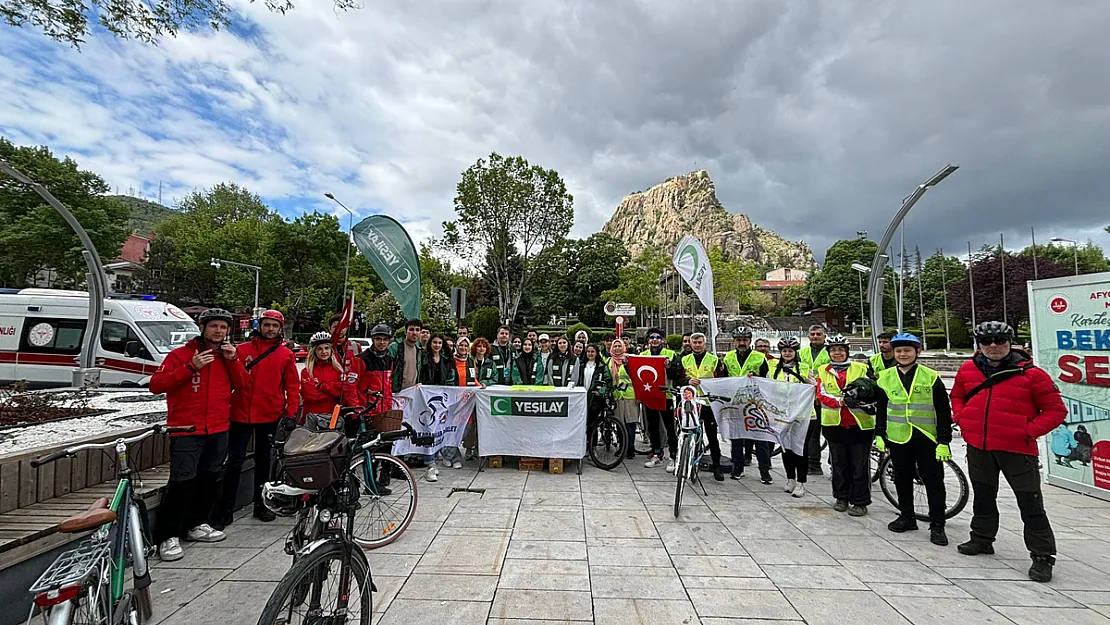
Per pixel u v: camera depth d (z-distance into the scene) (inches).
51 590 77.2
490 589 139.6
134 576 103.2
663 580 146.3
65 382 453.1
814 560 161.9
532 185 1337.4
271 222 1596.9
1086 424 236.7
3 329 461.7
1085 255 1974.7
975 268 1552.7
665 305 2058.3
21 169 1224.8
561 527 188.2
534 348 325.7
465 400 274.8
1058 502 226.4
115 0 216.2
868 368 214.5
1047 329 252.8
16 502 144.0
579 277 2220.7
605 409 283.4
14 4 206.1
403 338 289.4
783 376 267.4
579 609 129.3
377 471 178.9
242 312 1738.4
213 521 181.8
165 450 201.6
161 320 477.1
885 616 127.8
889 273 2416.3
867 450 207.0
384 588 139.6
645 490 238.2
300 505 116.2
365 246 343.3
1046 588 144.4
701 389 262.2
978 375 170.7
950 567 158.1
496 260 1373.0
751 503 221.6
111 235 1336.1
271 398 189.6
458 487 240.4
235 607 130.0
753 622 124.1
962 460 309.9
